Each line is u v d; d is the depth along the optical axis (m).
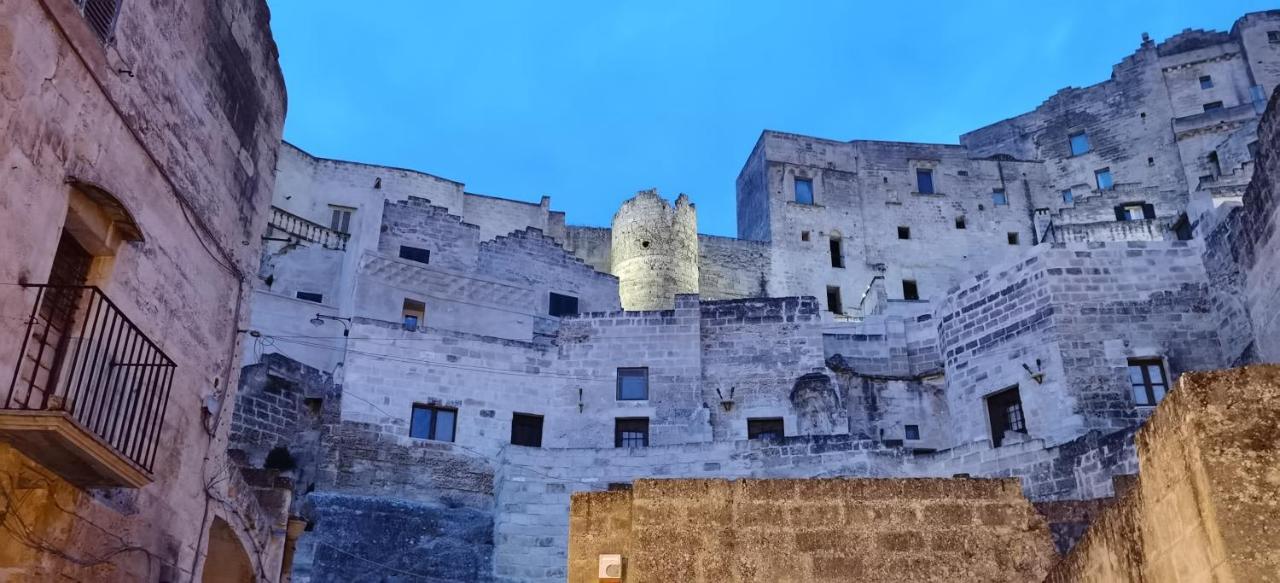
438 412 34.09
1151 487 7.42
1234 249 29.19
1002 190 64.25
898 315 41.09
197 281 14.62
